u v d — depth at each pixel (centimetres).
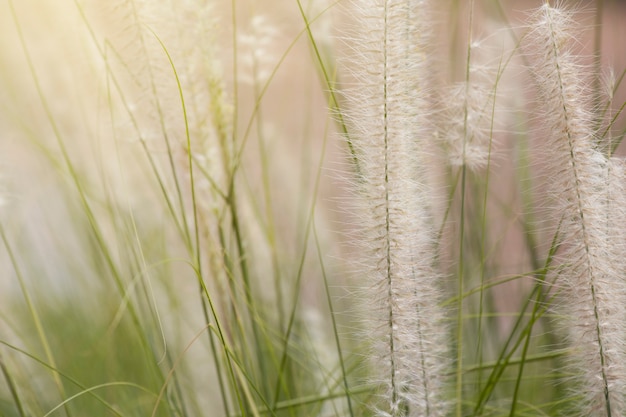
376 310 61
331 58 79
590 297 60
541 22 60
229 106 73
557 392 76
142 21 70
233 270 75
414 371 62
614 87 66
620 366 61
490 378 68
